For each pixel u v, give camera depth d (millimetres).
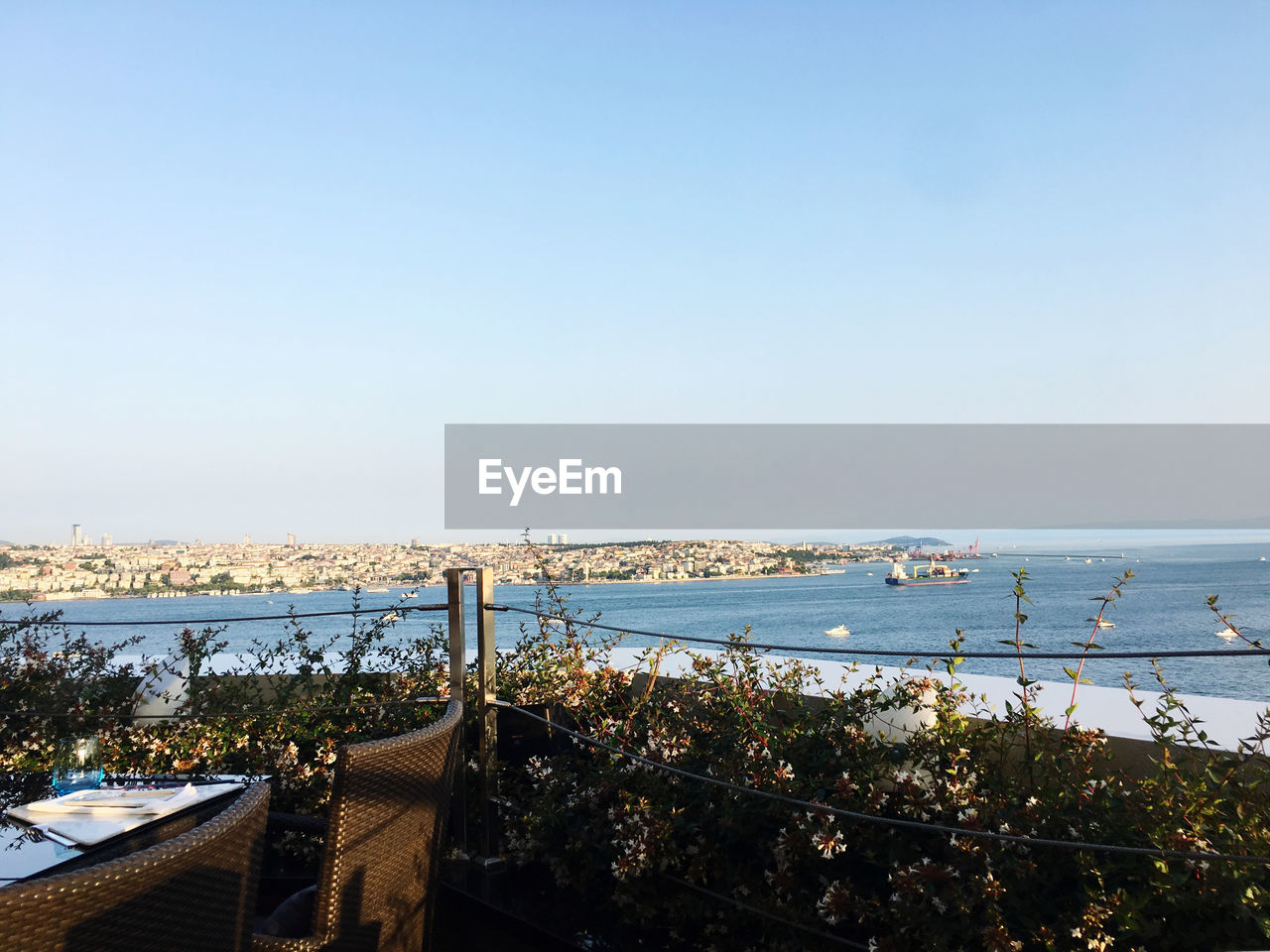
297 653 4199
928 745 2500
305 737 3926
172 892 1197
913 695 2664
